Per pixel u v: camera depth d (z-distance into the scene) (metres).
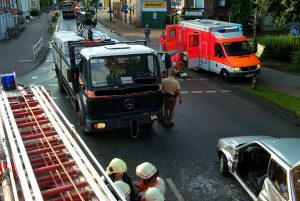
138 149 10.87
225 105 15.34
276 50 24.52
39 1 80.88
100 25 52.94
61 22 56.97
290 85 18.30
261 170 8.12
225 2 42.94
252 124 13.00
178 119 13.55
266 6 21.14
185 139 11.61
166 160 10.12
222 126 12.80
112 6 69.00
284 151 6.91
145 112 10.96
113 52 10.38
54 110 7.37
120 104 10.64
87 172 4.94
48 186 4.88
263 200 6.84
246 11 38.34
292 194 6.00
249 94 16.83
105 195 4.43
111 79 10.45
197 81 19.75
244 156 8.26
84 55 10.58
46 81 19.56
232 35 19.75
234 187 8.65
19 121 6.88
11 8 46.22
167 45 23.89
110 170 5.52
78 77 11.71
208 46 20.50
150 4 48.06
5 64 24.64
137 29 47.19
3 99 8.16
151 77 10.72
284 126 12.79
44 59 26.81
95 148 10.94
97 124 10.61
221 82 19.45
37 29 47.28
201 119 13.55
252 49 21.45
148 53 10.60
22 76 21.00
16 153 5.29
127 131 12.23
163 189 5.65
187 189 8.59
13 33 40.38
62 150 5.77
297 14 19.88
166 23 46.94
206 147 10.98
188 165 9.80
